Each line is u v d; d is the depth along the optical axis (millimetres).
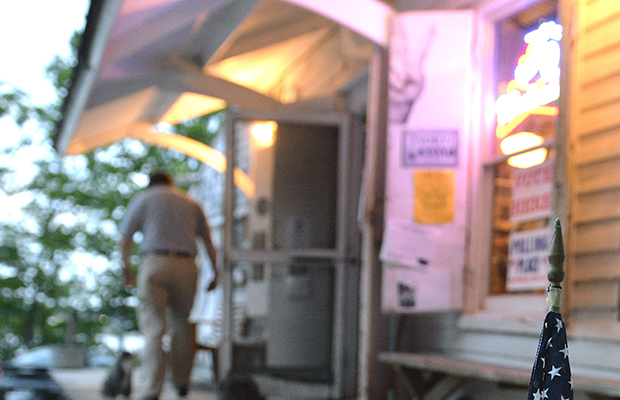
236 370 6840
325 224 7227
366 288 5699
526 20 4961
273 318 7082
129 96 8023
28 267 23672
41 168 23516
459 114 5238
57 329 24016
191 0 5156
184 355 6340
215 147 15664
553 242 1971
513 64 5062
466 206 5184
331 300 7074
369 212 5730
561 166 4020
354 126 7059
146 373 5852
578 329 3904
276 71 9039
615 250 3758
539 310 4562
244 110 7031
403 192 5277
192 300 6207
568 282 3971
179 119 10195
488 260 5133
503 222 5012
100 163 23312
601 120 3900
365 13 5441
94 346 23375
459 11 5297
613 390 3156
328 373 6910
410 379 4984
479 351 4969
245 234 7148
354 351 6867
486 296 5090
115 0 4809
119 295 23062
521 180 4855
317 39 8000
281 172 7281
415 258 5191
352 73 7383
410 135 5301
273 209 7227
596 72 3953
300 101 7633
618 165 3789
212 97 7691
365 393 5609
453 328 5281
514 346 4609
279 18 7047
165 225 6051
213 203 15008
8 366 9539
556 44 4684
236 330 7219
